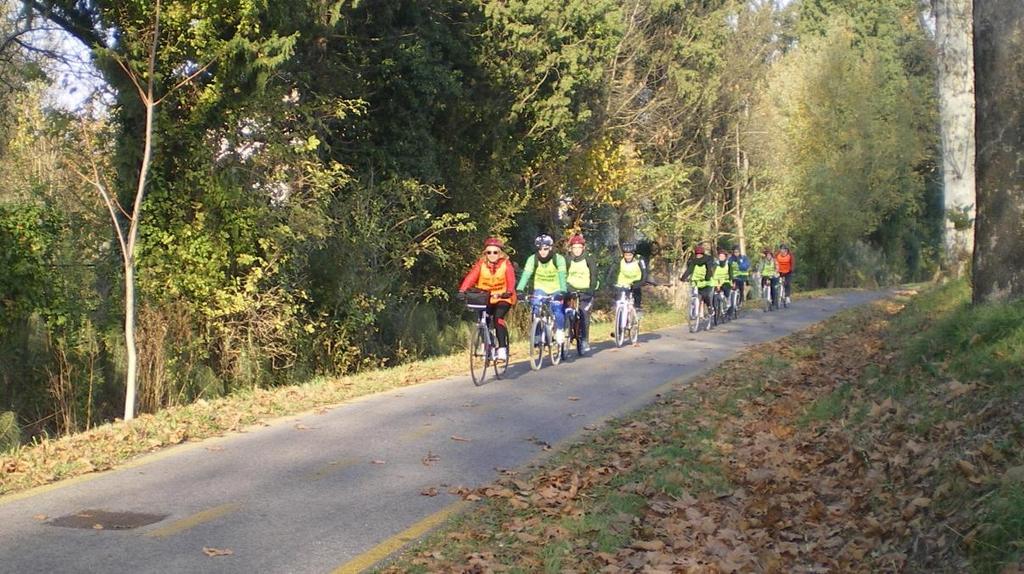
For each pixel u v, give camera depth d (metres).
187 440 9.61
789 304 34.22
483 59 25.00
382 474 8.16
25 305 14.09
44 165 18.38
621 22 32.34
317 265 20.06
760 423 10.16
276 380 18.41
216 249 16.73
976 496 5.61
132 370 13.81
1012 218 10.62
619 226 38.34
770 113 50.38
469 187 26.48
